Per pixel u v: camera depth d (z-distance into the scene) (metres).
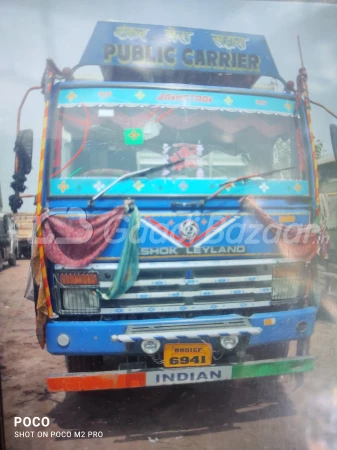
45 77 3.23
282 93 3.67
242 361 3.24
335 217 5.13
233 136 3.48
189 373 3.07
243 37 3.75
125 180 3.17
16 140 3.20
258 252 3.31
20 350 4.71
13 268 8.11
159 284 3.14
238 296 3.30
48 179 3.16
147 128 3.35
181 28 3.61
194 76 3.69
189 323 3.15
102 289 3.09
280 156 3.57
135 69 3.53
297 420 3.29
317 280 3.54
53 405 3.56
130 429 3.18
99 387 3.01
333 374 4.02
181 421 3.31
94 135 3.29
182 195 3.21
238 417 3.34
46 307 3.07
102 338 3.06
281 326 3.32
